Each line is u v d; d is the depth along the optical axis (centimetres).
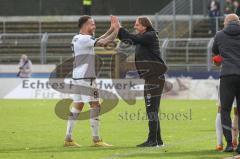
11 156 3094
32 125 4816
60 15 10744
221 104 3122
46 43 8888
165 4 10706
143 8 10738
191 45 8862
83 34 3472
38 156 3086
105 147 3438
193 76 8025
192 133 4200
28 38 9675
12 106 6875
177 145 3506
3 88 8419
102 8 10781
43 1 10794
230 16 3186
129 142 3703
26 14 10775
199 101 7644
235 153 3138
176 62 8769
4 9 10794
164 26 9719
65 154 3150
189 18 9825
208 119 5312
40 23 10538
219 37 3155
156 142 3462
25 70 8325
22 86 8338
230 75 3080
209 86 7994
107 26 10338
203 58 8800
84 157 3036
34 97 8206
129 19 10450
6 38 9638
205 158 2991
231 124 3155
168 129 4472
